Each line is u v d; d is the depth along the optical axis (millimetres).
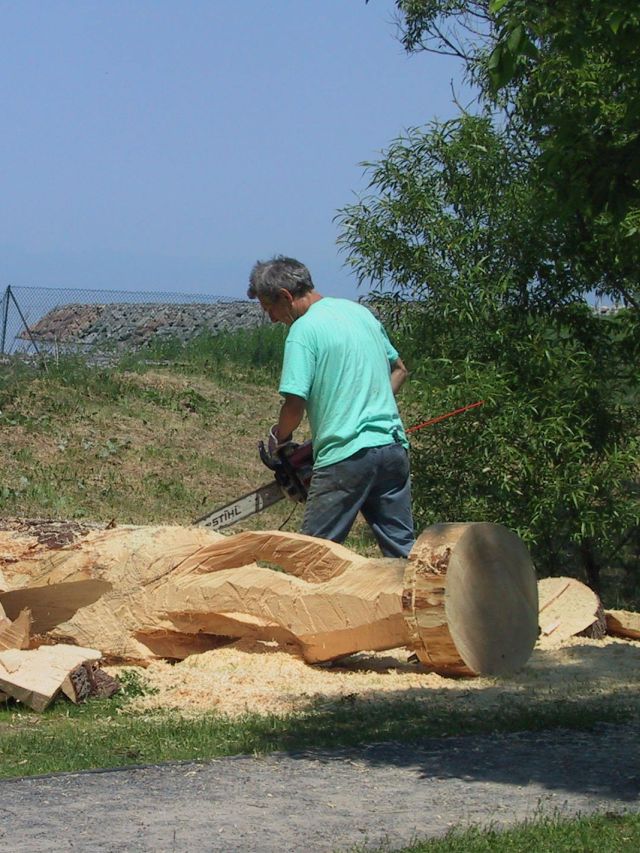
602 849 5547
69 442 21969
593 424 15320
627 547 18031
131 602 10242
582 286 15570
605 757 7277
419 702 8742
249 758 7227
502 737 7758
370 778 6805
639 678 9688
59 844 5605
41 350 26531
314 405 10172
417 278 15695
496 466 14844
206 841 5676
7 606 10195
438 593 9164
